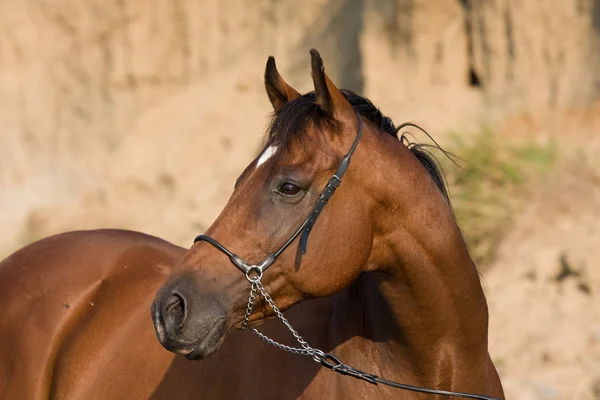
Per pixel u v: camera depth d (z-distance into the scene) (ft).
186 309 15.96
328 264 16.35
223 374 18.75
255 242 16.26
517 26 55.31
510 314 40.22
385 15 60.39
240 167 66.85
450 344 17.37
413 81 58.65
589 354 36.47
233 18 75.41
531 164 48.44
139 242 21.97
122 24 78.38
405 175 16.76
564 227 44.47
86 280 21.09
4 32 81.10
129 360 19.84
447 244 16.97
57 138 78.74
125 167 70.54
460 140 50.39
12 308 21.03
